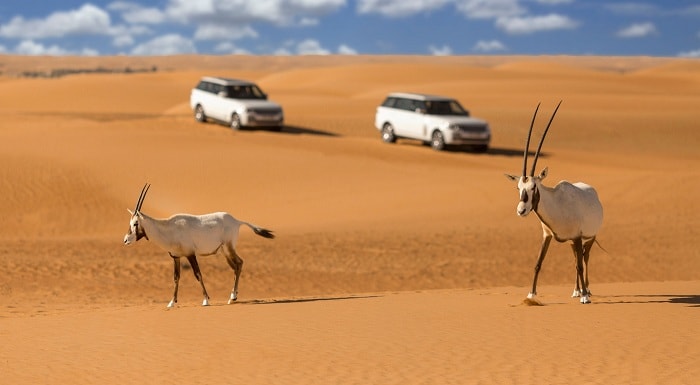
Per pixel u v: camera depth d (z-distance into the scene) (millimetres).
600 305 14047
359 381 9578
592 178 33625
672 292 16094
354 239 25266
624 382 9258
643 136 51969
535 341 11258
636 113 59000
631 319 12617
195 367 10406
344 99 69625
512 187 32312
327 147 39500
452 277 21859
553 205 13734
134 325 13117
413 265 22766
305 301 15789
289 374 9969
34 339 12289
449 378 9609
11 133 40531
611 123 54312
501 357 10477
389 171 34812
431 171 35250
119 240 25734
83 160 34188
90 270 21469
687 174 33719
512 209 29312
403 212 29000
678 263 23703
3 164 32969
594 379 9406
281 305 15070
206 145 37844
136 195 30906
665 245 25391
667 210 29266
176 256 15250
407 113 41594
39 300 18297
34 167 32812
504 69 114375
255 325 12820
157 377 10008
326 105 64188
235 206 30109
